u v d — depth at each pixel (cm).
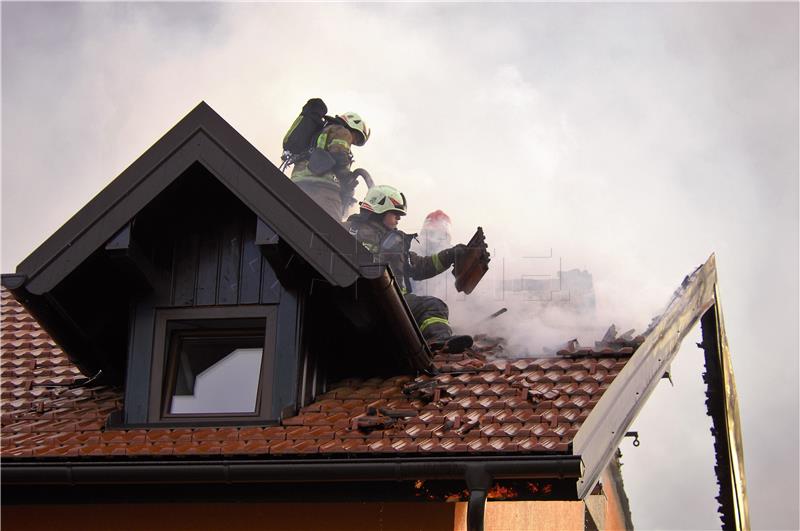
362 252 657
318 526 653
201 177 702
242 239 714
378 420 650
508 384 691
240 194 675
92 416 718
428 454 614
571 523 908
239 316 701
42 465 654
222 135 686
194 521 672
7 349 848
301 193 671
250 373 704
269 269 705
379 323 697
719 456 880
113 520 683
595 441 650
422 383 696
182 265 719
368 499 631
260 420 680
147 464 644
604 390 667
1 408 753
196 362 715
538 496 613
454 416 654
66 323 722
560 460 596
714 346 866
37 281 689
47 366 816
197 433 669
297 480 629
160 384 703
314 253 660
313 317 707
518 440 615
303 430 656
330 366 731
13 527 693
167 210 710
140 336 711
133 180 691
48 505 682
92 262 700
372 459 618
